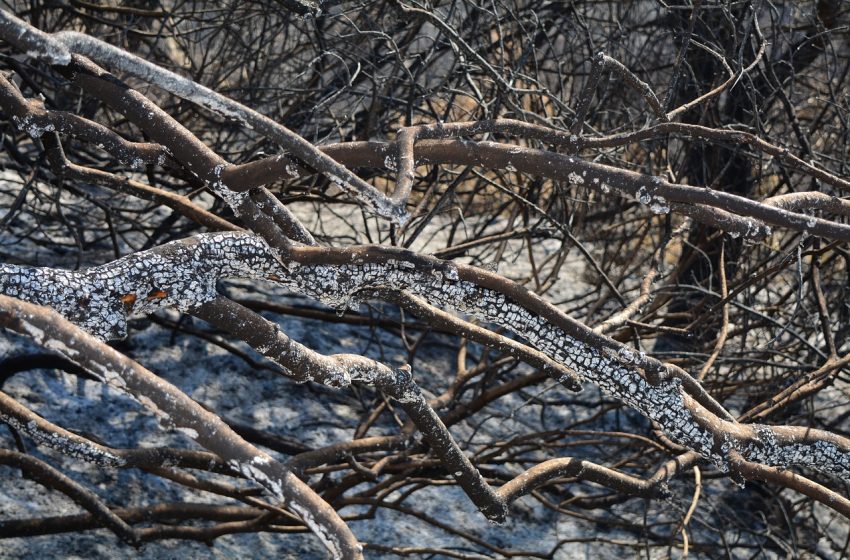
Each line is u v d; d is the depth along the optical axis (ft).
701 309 13.99
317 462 8.63
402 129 6.39
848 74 14.87
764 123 11.68
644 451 12.73
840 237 6.21
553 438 12.67
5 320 4.42
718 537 13.11
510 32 13.57
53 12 13.52
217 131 14.44
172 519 10.87
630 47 13.84
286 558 11.28
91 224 14.78
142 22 14.32
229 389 13.23
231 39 14.52
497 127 6.59
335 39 12.66
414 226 13.70
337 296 6.64
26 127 6.16
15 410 8.34
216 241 6.25
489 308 6.86
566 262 17.39
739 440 7.44
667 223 9.86
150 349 13.44
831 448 7.66
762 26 14.47
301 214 16.79
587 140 6.63
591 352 7.05
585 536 12.63
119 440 11.93
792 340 14.23
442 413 12.12
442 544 12.01
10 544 10.39
